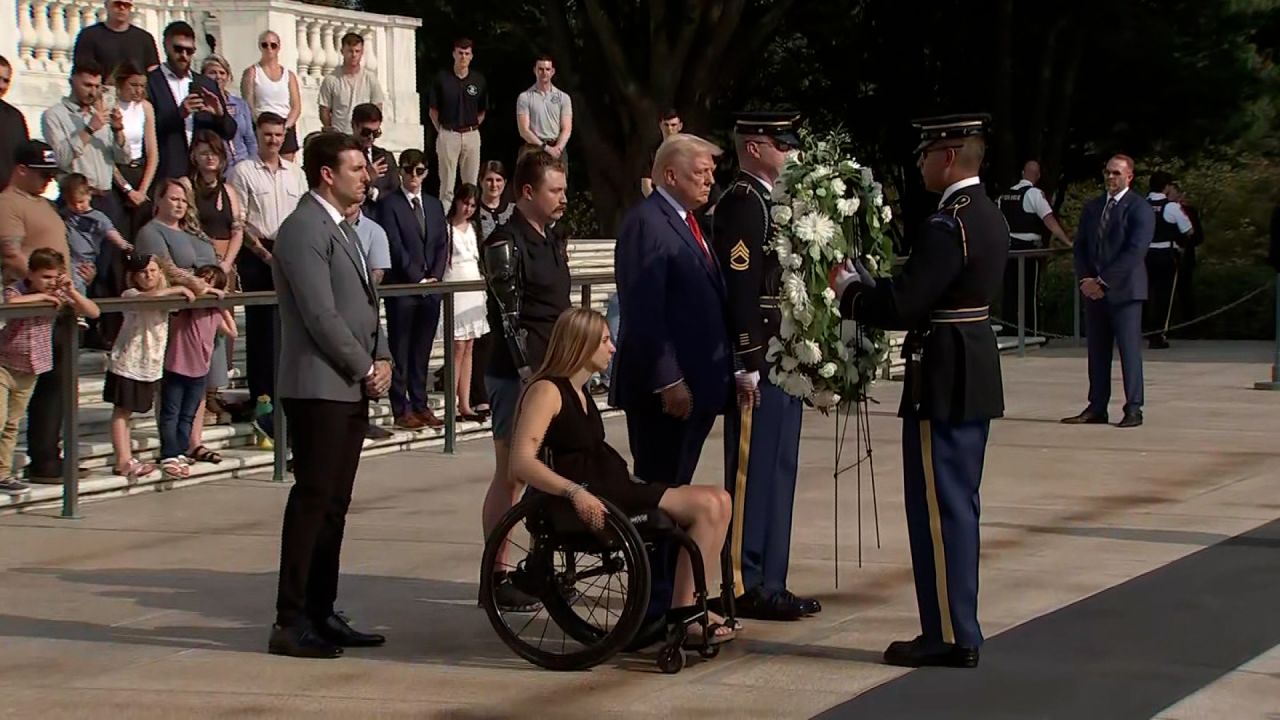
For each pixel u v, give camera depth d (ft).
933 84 113.19
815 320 25.35
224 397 47.01
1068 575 30.76
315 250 24.91
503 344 28.40
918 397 24.26
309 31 76.18
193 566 32.22
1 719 22.44
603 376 55.16
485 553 25.20
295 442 25.57
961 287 24.06
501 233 28.25
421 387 48.29
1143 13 106.22
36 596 29.66
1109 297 50.19
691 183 26.03
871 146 116.98
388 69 80.18
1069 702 22.98
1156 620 27.43
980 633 24.91
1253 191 126.41
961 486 24.48
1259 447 46.29
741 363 26.48
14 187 38.27
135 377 39.45
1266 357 71.82
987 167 107.45
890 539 34.24
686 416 25.96
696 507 24.66
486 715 22.59
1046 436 48.49
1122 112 110.11
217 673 24.67
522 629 27.30
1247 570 31.17
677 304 26.13
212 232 45.34
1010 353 73.15
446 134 68.03
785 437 27.55
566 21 105.29
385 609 28.66
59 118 46.47
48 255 36.40
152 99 51.16
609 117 108.68
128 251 40.91
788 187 25.53
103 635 26.91
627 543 24.08
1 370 36.86
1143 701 23.03
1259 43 114.32
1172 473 42.14
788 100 117.08
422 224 47.57
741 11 100.68
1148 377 64.18
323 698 23.40
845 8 111.14
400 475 42.73
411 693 23.65
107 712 22.76
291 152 59.16
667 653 24.54
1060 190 116.98
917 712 22.57
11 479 37.52
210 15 74.02
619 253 26.11
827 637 26.63
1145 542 33.78
